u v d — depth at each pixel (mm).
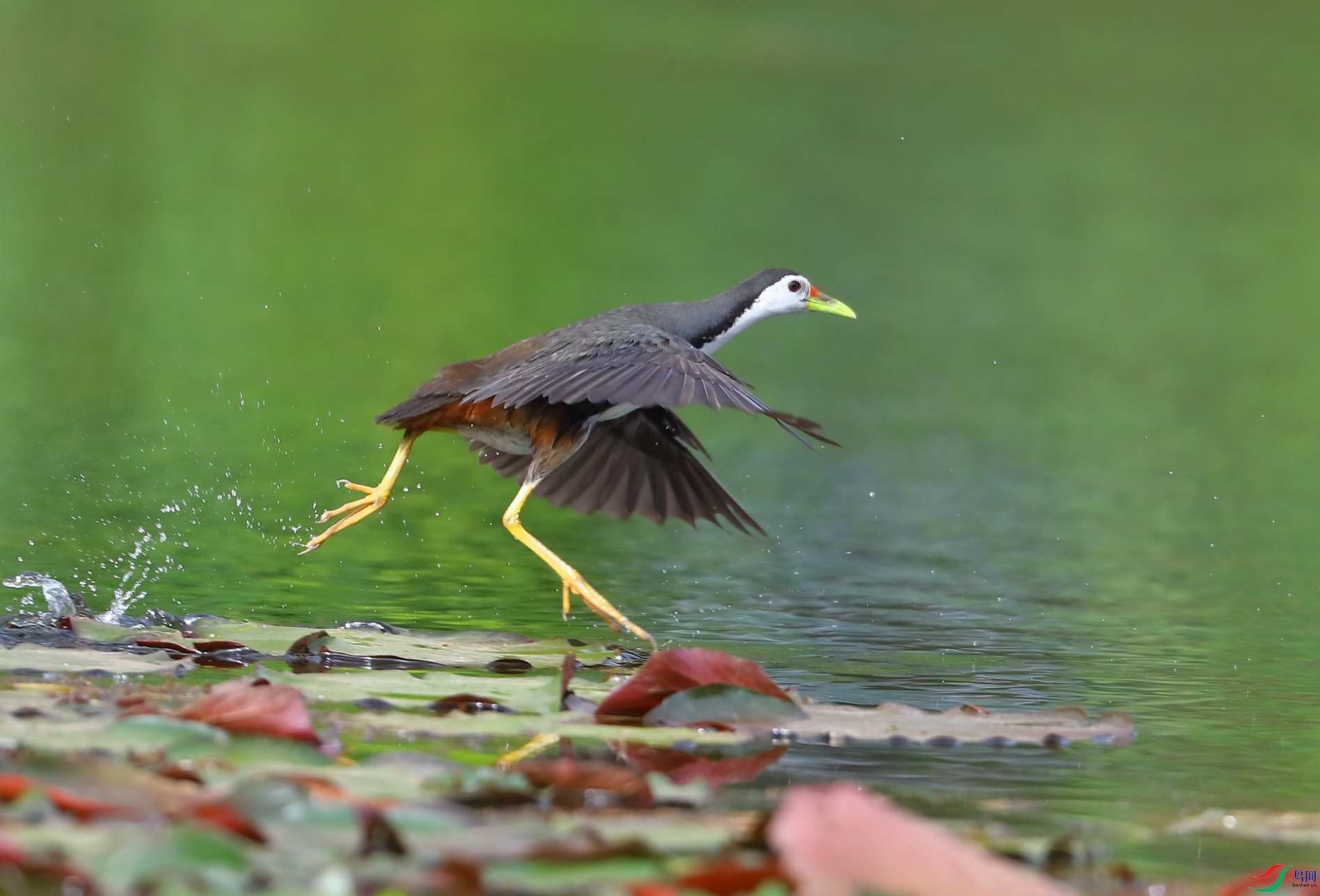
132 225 23078
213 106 30969
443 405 9102
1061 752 7172
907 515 13812
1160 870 5570
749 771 6605
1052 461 16016
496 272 22797
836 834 4809
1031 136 36750
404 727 6711
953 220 29453
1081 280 25797
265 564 10789
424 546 11859
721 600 10586
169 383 16312
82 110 28953
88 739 6062
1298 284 26125
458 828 5141
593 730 6840
